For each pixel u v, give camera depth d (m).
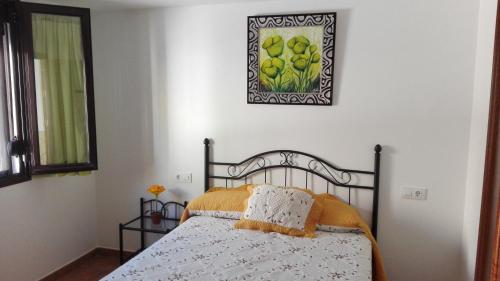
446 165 2.80
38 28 2.88
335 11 2.89
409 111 2.83
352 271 2.09
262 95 3.11
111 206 3.64
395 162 2.90
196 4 3.16
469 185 2.70
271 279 1.99
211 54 3.21
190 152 3.37
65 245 3.34
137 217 3.57
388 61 2.83
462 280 2.77
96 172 3.63
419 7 2.73
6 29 2.68
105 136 3.56
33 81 2.83
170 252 2.33
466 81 2.70
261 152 3.19
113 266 3.46
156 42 3.33
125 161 3.55
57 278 3.23
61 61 3.01
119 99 3.48
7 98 2.72
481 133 2.48
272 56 3.04
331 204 2.82
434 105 2.78
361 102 2.91
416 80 2.79
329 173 3.04
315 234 2.59
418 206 2.89
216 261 2.21
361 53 2.87
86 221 3.57
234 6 3.11
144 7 3.28
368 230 2.64
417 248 2.93
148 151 3.48
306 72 2.98
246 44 3.12
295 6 2.97
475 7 2.63
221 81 3.22
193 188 3.41
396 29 2.79
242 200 2.95
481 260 2.33
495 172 2.17
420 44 2.76
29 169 2.83
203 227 2.74
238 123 3.22
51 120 3.02
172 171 3.44
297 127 3.08
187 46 3.26
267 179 3.20
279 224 2.62
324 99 2.97
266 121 3.15
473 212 2.57
